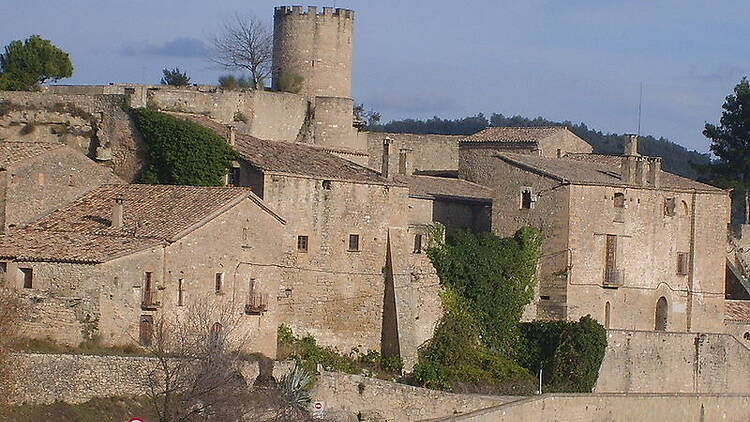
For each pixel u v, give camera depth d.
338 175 96.06
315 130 116.88
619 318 108.31
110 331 80.88
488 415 82.62
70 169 91.25
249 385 81.38
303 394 83.31
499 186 108.12
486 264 102.31
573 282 105.31
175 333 81.12
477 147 120.12
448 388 94.56
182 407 74.12
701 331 113.06
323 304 95.31
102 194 91.25
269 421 76.12
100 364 76.12
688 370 108.75
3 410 72.25
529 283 104.81
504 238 104.81
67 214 88.88
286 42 120.50
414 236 100.38
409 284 98.31
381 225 97.62
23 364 74.00
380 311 97.69
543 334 102.56
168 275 83.62
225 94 109.38
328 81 120.69
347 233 96.25
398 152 116.94
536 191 106.38
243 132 108.12
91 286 80.31
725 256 115.44
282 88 119.12
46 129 99.25
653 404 95.12
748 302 119.94
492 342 102.62
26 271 81.44
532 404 86.94
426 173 123.88
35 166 89.12
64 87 110.19
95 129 98.31
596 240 106.62
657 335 106.56
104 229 85.69
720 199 114.25
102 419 74.50
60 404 74.50
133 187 91.81
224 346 80.25
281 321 93.19
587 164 113.00
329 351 94.31
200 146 95.06
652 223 110.12
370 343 97.25
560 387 100.06
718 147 142.12
